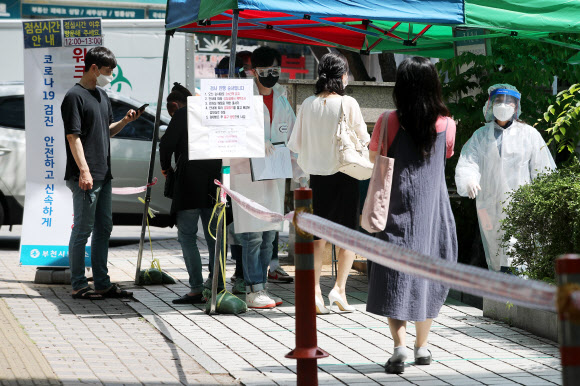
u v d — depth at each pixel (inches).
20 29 640.4
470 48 455.2
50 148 421.1
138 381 253.8
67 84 417.1
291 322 345.4
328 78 348.8
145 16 938.1
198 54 1007.6
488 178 390.6
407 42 480.4
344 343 312.3
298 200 202.2
